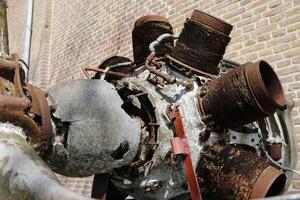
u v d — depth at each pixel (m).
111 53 7.21
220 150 2.49
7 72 2.03
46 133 2.14
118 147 2.40
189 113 2.59
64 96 2.40
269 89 2.41
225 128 2.61
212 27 2.84
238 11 4.86
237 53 4.78
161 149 2.48
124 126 2.44
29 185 1.50
